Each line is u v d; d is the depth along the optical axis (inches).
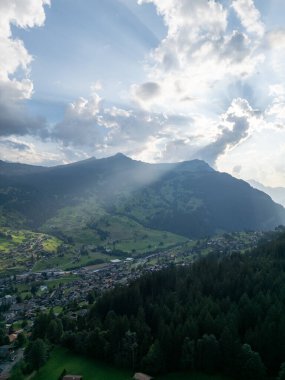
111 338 6417.3
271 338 5300.2
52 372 6107.3
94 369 6053.2
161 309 6924.2
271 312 5669.3
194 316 6412.4
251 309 6048.2
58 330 7475.4
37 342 6392.7
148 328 6446.9
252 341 5423.2
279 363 5172.2
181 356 5615.2
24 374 6245.1
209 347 5447.8
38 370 6250.0
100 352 6378.0
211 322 5940.0
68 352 6811.0
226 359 5359.3
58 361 6476.4
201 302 6766.7
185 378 5383.9
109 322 7052.2
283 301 6284.5
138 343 6181.1
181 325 6018.7
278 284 6943.9
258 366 5004.9
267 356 5236.2
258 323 5723.4
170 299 7455.7
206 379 5285.4
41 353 6333.7
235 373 5246.1
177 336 5846.5
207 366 5447.8
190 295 7445.9
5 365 7096.5
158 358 5610.2
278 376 4849.9
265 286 7111.2
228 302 6648.6
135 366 5895.7
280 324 5334.6
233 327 5639.8
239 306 6363.2
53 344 7234.3
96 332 6565.0
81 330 7431.1
